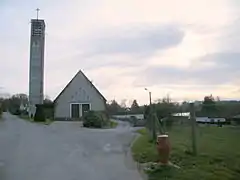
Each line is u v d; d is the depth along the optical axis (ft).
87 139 60.75
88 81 165.27
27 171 33.27
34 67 193.16
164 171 30.32
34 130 84.79
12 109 253.24
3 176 31.24
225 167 30.78
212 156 33.58
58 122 132.98
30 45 193.16
